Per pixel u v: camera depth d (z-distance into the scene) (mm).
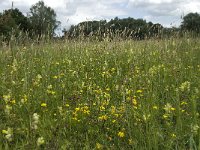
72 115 917
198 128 785
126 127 849
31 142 758
